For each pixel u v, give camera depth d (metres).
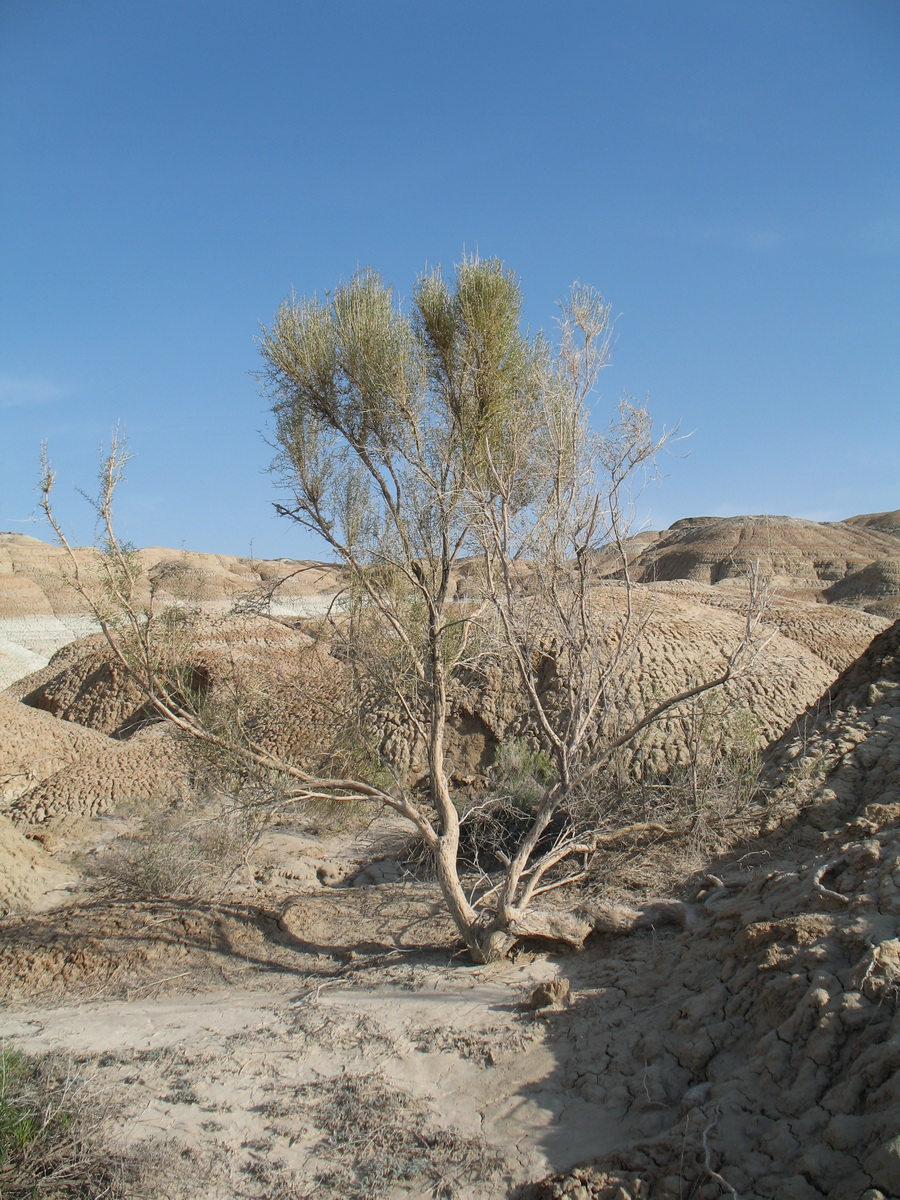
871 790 7.26
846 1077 3.52
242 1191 3.92
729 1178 3.30
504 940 6.25
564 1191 3.53
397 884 8.72
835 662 14.13
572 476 6.12
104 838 10.74
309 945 7.34
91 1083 4.95
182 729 6.73
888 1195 2.90
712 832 7.54
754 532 81.19
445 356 6.58
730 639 12.45
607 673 6.52
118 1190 3.90
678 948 5.51
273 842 10.12
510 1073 4.62
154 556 42.47
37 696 18.27
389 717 11.98
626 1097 4.17
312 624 8.05
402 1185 3.85
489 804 7.95
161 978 6.84
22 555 59.22
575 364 6.11
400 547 6.92
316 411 6.70
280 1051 5.24
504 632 6.89
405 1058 4.96
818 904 4.79
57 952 7.23
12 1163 4.05
